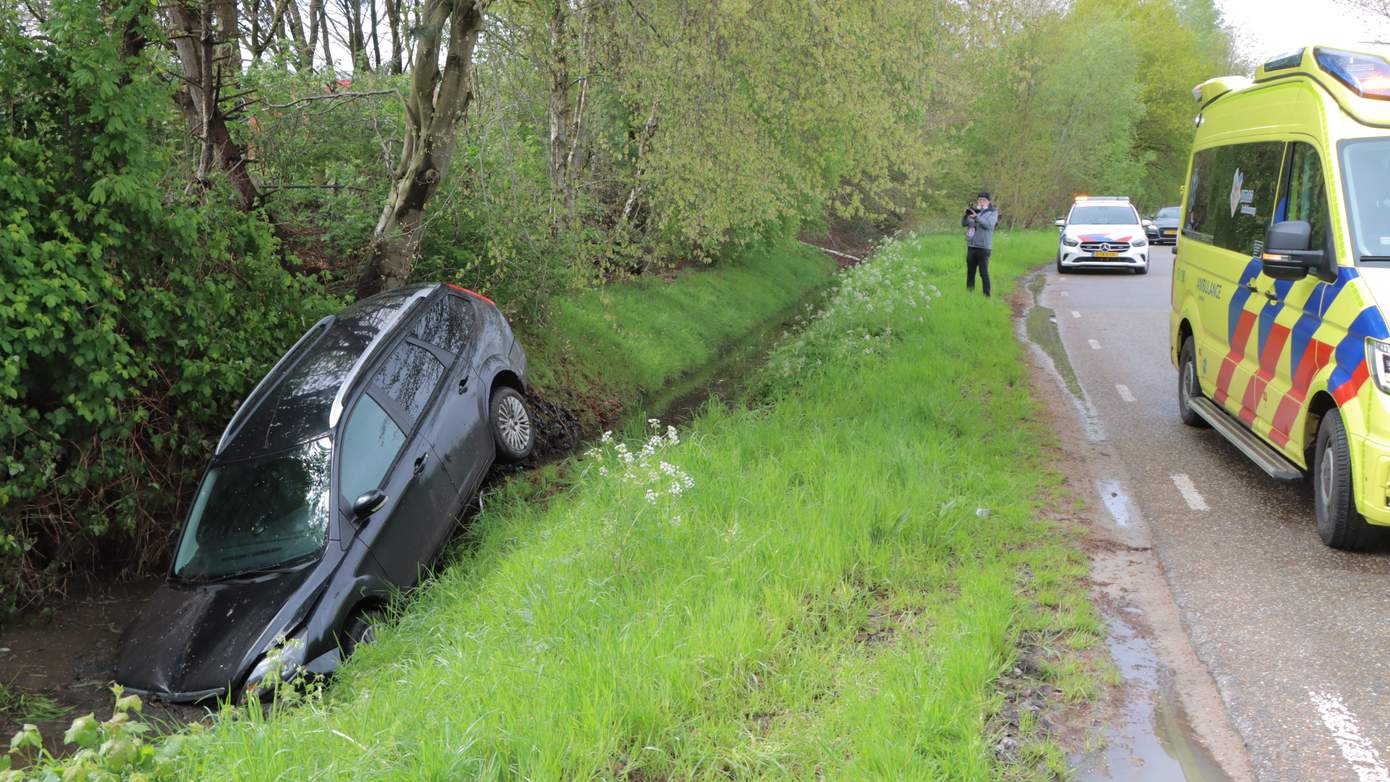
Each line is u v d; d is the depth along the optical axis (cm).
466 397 845
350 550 666
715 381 1540
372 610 669
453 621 617
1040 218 4303
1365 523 545
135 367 798
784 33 1098
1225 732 404
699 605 528
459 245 1262
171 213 860
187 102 1108
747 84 1162
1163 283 2047
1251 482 708
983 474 733
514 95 1131
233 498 702
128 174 808
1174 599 527
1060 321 1548
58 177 802
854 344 1219
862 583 571
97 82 789
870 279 1820
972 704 418
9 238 729
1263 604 508
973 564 577
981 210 1666
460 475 797
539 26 1121
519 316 1325
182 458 879
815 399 1038
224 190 972
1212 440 832
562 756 393
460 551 780
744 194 1175
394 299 890
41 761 479
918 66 1138
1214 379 787
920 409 920
